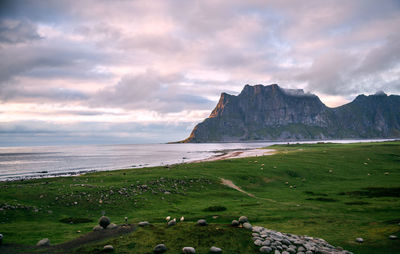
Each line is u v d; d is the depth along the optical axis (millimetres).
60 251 19578
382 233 27812
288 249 21078
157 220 33750
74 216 35625
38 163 164250
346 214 38188
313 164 97688
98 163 160250
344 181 73188
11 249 20047
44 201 40031
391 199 48500
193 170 81188
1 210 33688
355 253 22844
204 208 41469
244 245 21078
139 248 20031
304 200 50031
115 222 32156
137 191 50750
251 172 79688
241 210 40438
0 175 106812
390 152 138125
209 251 19828
